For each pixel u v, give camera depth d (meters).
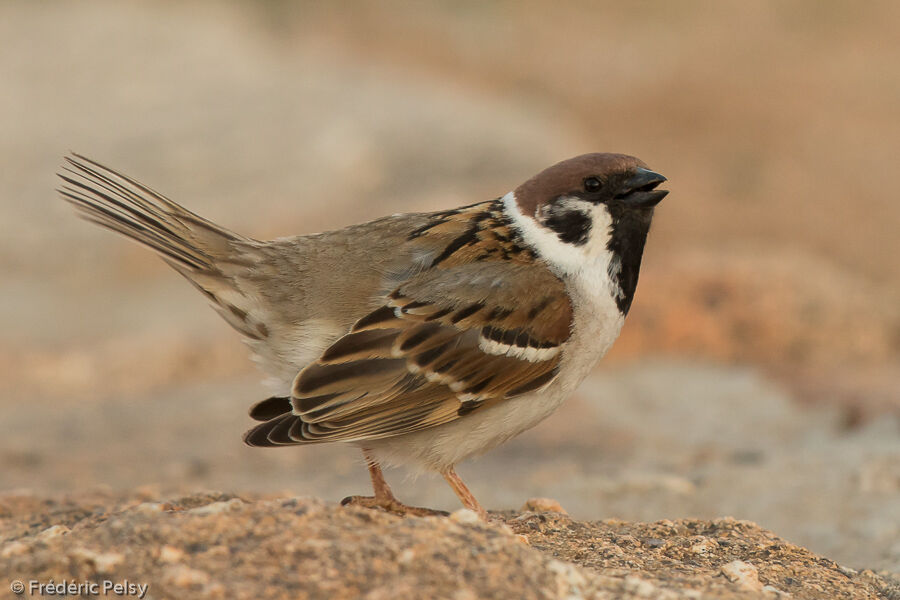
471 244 7.46
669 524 7.32
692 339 16.92
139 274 21.05
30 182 24.56
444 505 10.43
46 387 15.88
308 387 7.03
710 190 27.95
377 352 7.14
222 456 12.74
